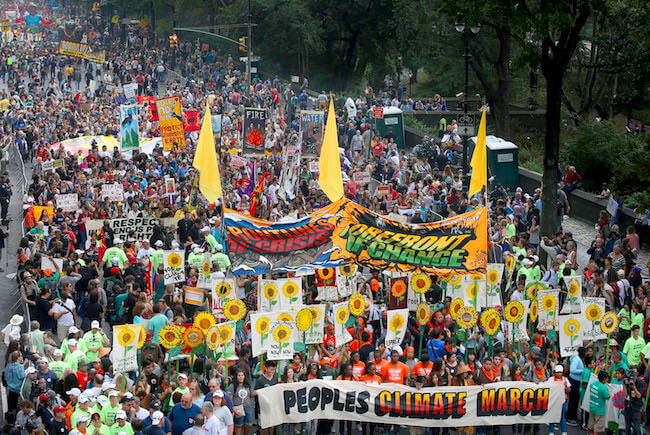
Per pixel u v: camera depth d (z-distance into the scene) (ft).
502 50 291.17
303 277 126.41
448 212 169.89
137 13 567.59
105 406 87.15
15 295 145.89
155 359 101.14
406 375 100.17
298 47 385.91
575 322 104.99
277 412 96.17
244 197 161.48
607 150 221.87
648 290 121.60
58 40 638.12
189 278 126.82
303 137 186.91
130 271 128.88
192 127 227.40
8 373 99.60
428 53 367.04
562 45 163.84
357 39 396.16
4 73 418.31
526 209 172.35
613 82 319.06
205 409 86.33
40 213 160.97
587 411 103.60
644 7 198.90
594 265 130.93
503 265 111.34
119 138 227.61
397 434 102.37
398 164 212.02
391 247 104.78
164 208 157.38
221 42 426.92
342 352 103.35
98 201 165.68
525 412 100.58
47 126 253.65
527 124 320.29
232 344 96.02
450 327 110.42
